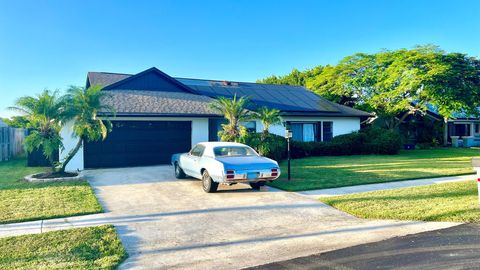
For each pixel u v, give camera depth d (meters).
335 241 5.38
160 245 5.26
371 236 5.60
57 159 14.51
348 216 6.85
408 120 28.38
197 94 19.88
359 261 4.52
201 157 9.84
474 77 23.02
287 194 8.85
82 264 4.42
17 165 15.38
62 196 8.46
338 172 12.41
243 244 5.30
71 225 6.19
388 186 9.82
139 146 15.28
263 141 15.03
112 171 13.41
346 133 21.36
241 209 7.39
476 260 4.48
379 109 25.95
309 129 20.45
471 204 7.40
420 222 6.36
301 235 5.71
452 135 31.48
